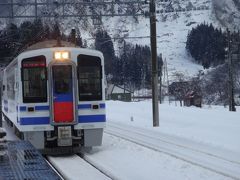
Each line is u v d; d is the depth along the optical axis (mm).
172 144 16141
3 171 7719
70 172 11555
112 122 27125
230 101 41656
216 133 18906
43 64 14984
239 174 10672
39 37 33312
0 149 10141
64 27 33344
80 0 26219
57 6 26000
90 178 10656
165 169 11492
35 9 25969
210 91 81188
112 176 10742
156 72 23250
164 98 92500
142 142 16906
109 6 27359
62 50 15000
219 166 11734
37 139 14945
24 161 8836
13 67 18438
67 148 15648
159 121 25438
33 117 14883
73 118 14969
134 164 12367
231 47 43656
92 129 15211
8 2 25453
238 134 18422
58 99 14898
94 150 15461
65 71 15000
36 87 14977
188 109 33469
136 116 30875
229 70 42969
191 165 11852
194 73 169500
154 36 23531
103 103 15336
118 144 16766
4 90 25984
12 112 19719
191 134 18938
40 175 7336
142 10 25453
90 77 15234
